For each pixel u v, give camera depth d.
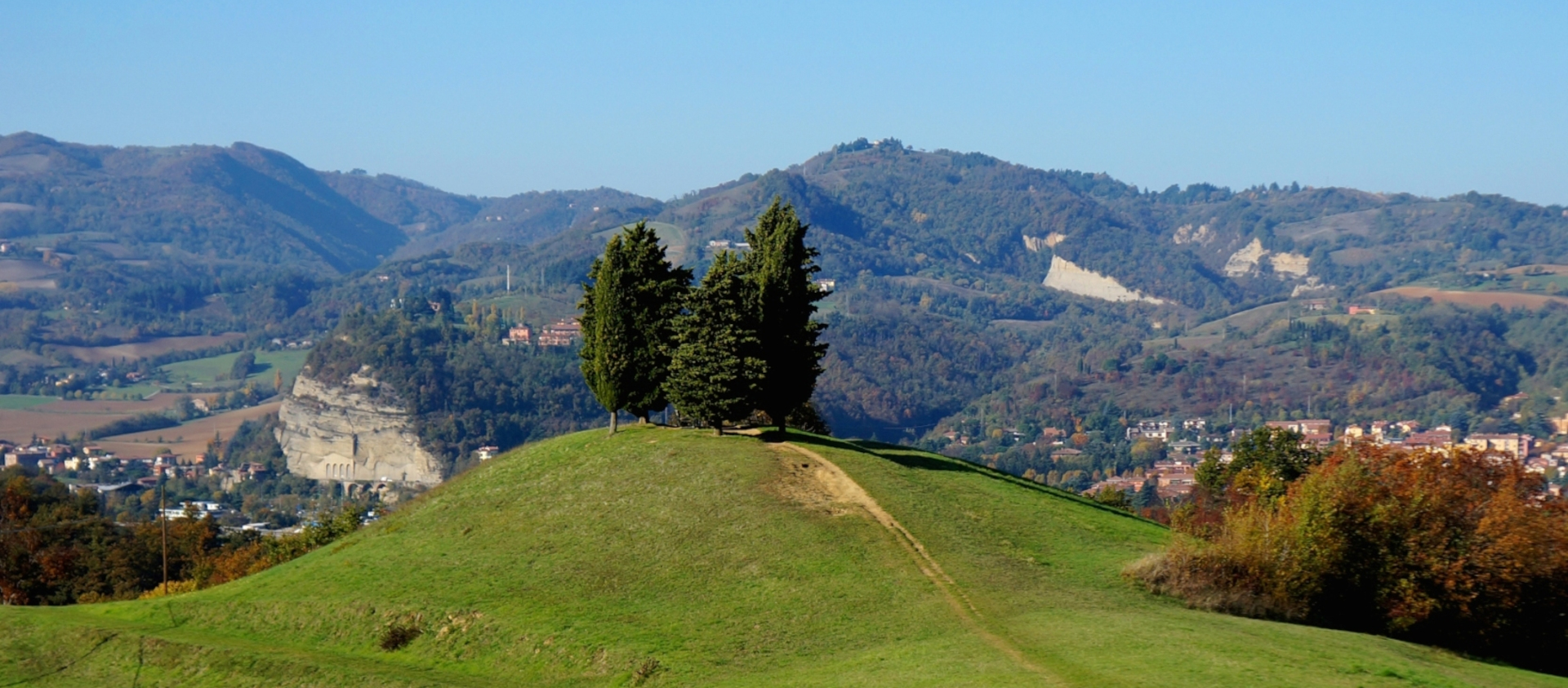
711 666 47.75
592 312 84.12
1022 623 47.62
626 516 64.88
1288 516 55.94
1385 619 53.62
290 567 70.56
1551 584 52.97
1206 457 103.56
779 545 58.19
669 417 94.44
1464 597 52.59
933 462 79.44
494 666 53.06
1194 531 61.31
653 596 55.62
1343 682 39.06
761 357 76.75
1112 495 120.38
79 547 123.62
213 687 56.41
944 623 48.41
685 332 76.31
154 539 131.38
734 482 66.44
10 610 69.69
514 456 80.31
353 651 57.59
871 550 56.91
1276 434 100.50
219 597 67.25
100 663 61.03
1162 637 44.34
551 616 55.06
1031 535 62.25
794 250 80.75
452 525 69.75
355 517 111.94
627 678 48.50
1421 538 53.75
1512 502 54.25
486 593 58.84
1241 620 49.62
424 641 56.53
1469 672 43.69
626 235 80.56
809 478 67.19
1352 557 54.09
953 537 59.44
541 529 65.88
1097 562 58.22
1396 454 59.22
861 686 42.22
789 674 45.44
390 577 63.31
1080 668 40.88
